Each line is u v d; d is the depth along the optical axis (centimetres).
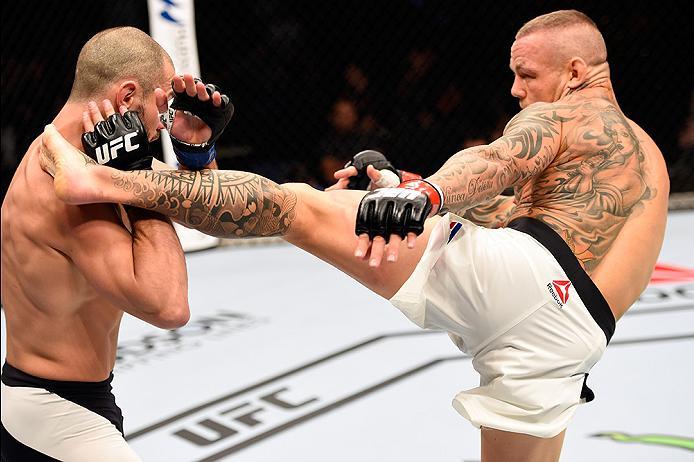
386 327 570
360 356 518
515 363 258
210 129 233
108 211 229
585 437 396
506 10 862
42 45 823
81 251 227
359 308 614
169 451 403
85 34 827
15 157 830
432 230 262
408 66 870
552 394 259
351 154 879
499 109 882
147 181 228
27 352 247
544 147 272
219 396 466
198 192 233
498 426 259
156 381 492
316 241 254
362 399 454
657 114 907
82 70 239
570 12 302
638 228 279
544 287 257
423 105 879
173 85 222
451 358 509
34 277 236
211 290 678
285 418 434
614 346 513
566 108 285
